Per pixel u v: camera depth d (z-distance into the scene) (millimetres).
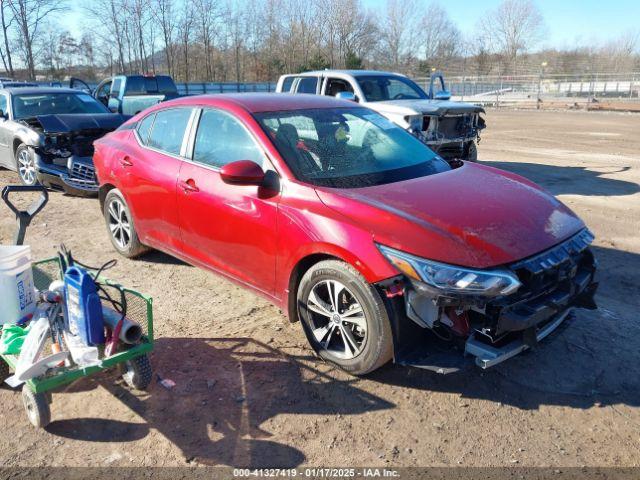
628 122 21312
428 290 2932
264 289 3883
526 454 2826
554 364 3633
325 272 3369
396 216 3213
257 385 3404
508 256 3047
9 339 3076
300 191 3533
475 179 3998
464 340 3133
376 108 8664
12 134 9023
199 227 4273
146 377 3285
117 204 5473
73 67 40719
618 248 5898
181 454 2834
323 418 3105
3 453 2854
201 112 4438
